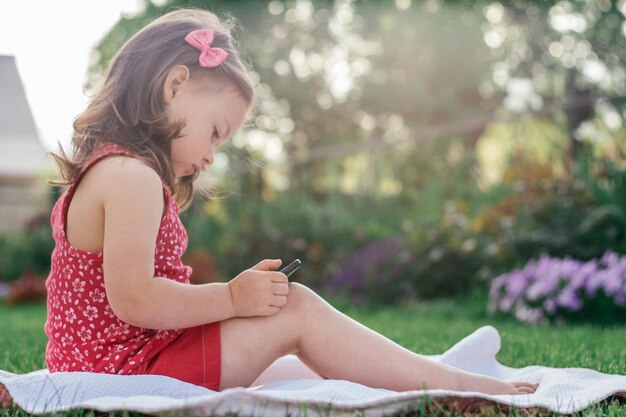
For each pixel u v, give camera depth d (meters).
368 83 13.10
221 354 1.86
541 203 6.75
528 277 5.74
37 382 1.80
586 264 5.48
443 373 1.92
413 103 12.74
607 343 3.51
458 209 7.96
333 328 1.91
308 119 13.67
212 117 2.05
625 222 5.99
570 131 9.27
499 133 13.12
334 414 1.66
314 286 8.41
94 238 1.89
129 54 2.07
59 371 1.96
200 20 2.20
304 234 9.00
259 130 13.05
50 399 1.71
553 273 5.46
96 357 1.91
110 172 1.86
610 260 5.46
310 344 1.92
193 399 1.60
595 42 12.25
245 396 1.62
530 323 5.41
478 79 12.88
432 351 3.22
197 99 2.03
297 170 12.52
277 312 1.92
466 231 7.32
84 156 2.00
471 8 12.99
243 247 8.80
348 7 13.42
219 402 1.59
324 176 12.70
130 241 1.80
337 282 7.99
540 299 5.57
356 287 7.79
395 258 7.73
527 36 12.80
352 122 13.61
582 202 6.59
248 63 2.68
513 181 7.70
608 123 9.91
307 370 2.19
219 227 9.23
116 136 1.98
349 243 8.99
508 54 12.98
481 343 2.44
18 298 9.33
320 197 11.42
